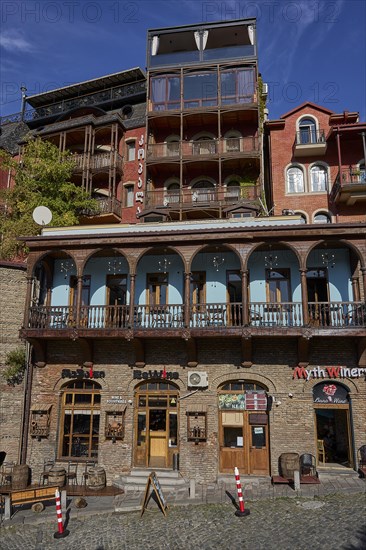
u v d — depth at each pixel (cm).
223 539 1124
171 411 1728
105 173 2895
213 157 2686
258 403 1686
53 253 1823
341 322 1689
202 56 2855
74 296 1905
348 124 2527
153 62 2908
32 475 1720
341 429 1702
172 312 1775
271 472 1603
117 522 1303
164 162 2739
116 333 1659
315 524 1162
